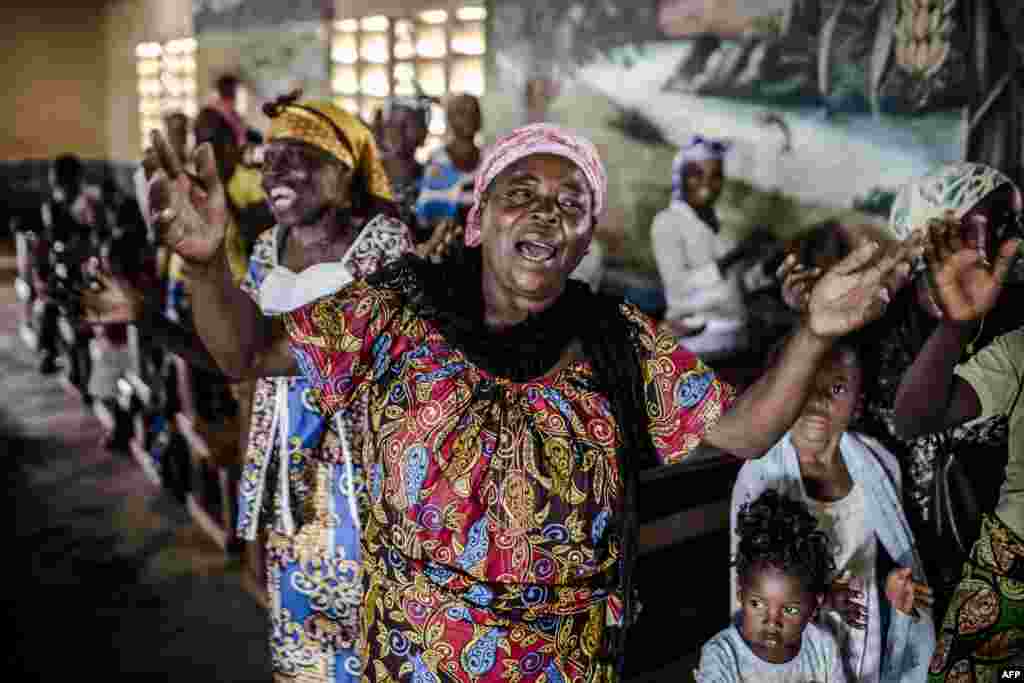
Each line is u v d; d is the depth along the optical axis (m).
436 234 2.21
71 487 4.72
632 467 1.40
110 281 1.50
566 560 1.34
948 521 2.18
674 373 1.43
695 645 2.51
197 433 4.11
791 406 1.34
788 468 2.13
